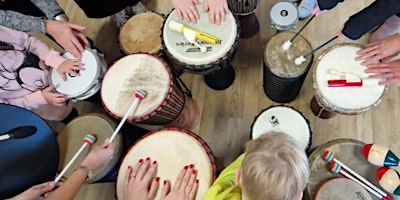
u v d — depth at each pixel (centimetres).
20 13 166
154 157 157
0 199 145
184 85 213
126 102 168
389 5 156
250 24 221
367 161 156
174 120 203
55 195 142
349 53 168
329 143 160
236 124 216
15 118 150
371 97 162
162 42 170
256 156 97
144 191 147
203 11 168
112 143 167
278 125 168
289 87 189
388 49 163
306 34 226
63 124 219
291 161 96
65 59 184
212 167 152
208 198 127
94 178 165
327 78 166
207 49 163
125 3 202
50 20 176
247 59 226
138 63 174
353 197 147
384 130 206
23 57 175
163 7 243
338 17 228
